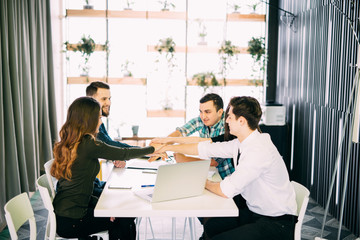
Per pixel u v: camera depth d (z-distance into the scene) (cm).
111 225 256
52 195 276
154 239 358
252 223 239
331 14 430
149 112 662
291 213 241
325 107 446
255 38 630
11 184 403
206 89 657
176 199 237
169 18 640
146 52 646
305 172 507
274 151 241
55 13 623
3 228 382
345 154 398
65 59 650
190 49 649
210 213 222
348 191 391
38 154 505
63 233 245
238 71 651
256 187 242
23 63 447
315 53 475
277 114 530
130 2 634
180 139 312
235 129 245
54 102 573
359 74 307
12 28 404
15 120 418
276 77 641
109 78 647
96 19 633
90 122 246
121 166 306
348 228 393
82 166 244
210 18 644
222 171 310
